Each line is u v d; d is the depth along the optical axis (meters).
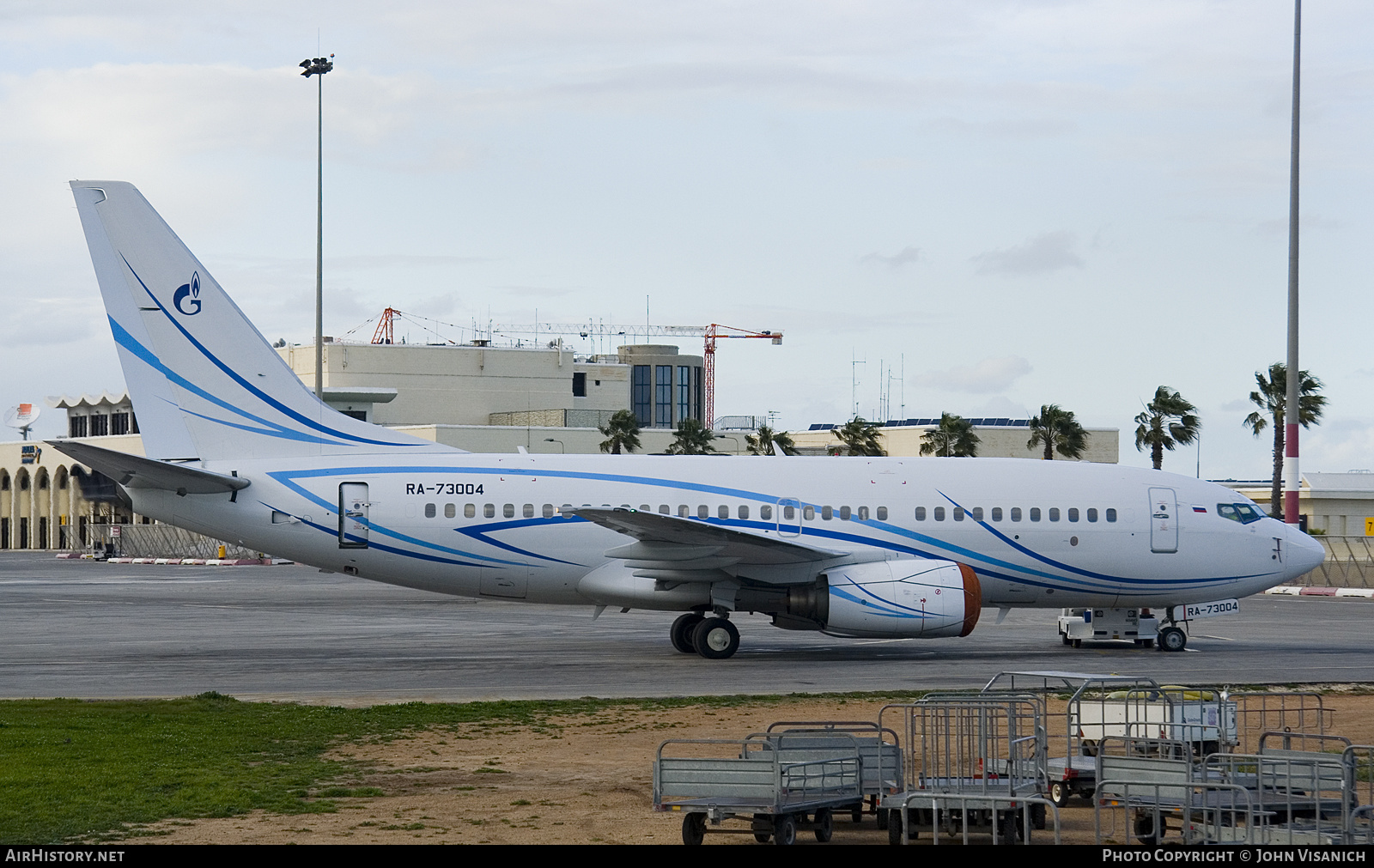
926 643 73.75
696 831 27.83
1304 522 162.38
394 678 56.00
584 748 39.19
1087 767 31.70
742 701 48.84
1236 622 90.06
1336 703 49.31
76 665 60.56
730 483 67.94
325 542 65.25
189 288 66.31
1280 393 158.12
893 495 68.56
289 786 33.16
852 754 29.61
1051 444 171.50
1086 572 69.44
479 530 65.75
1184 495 71.06
